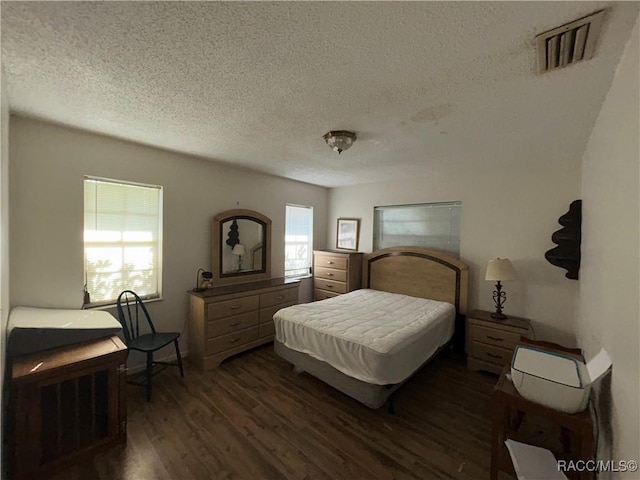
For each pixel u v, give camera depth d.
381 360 2.03
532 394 1.42
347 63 1.29
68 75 1.43
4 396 1.50
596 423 1.50
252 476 1.61
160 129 2.21
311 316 2.72
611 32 1.05
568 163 2.81
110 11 0.99
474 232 3.42
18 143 2.03
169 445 1.83
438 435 1.97
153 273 2.90
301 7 0.95
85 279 2.46
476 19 1.00
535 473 1.32
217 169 3.33
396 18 1.00
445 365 3.10
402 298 3.56
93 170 2.38
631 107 1.11
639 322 1.00
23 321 1.81
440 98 1.62
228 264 3.45
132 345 2.37
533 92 1.52
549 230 2.93
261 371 2.85
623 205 1.22
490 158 2.83
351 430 2.00
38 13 0.99
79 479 1.57
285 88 1.53
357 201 4.56
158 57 1.27
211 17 1.01
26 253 2.10
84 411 1.79
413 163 3.12
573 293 2.78
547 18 0.99
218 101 1.70
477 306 3.38
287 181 4.22
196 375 2.75
